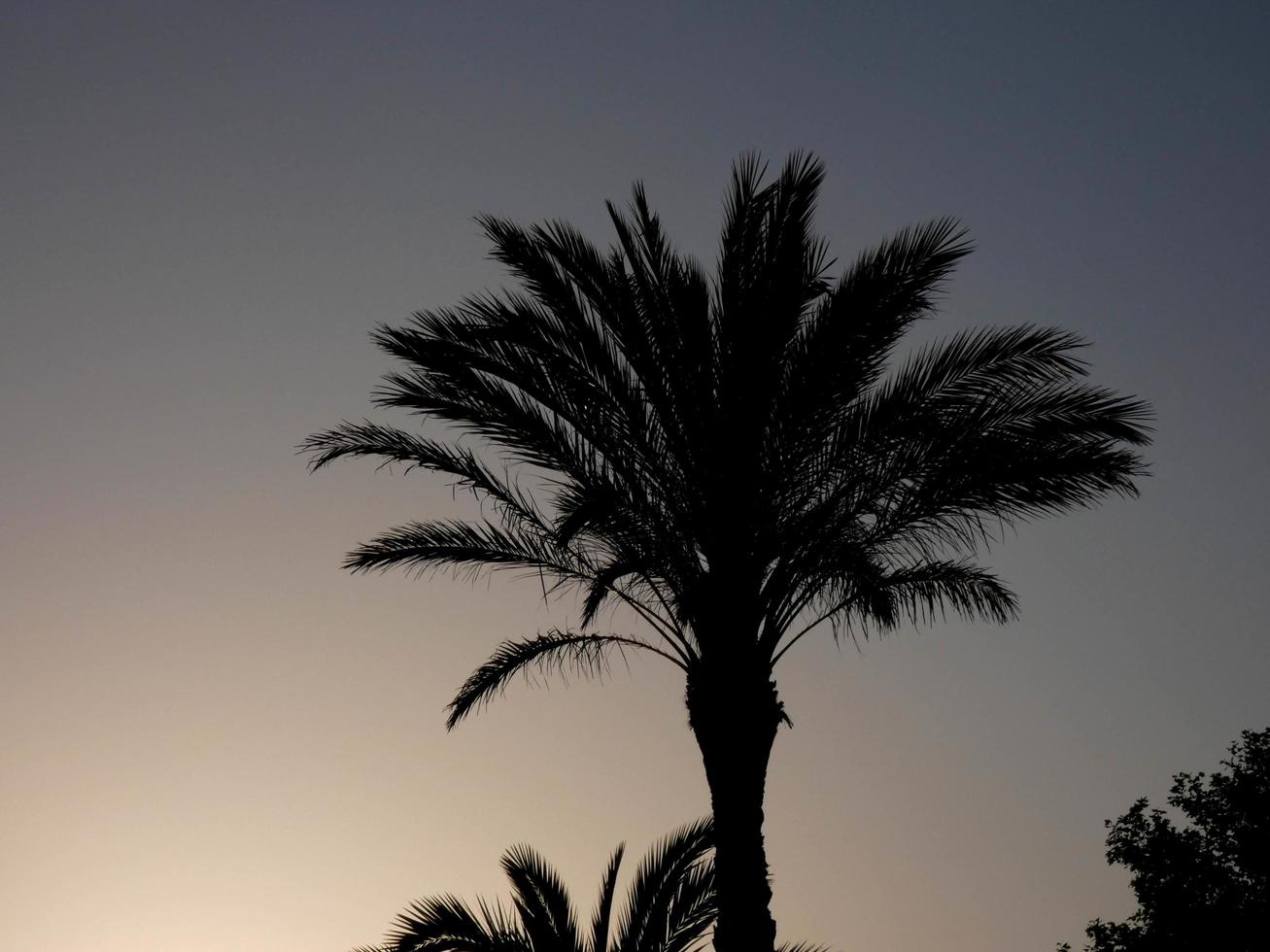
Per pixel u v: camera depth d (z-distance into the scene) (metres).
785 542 12.80
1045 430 12.65
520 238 13.49
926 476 12.66
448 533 14.30
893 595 13.95
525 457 13.23
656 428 13.02
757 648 12.86
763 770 12.43
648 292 13.38
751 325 12.90
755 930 11.77
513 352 13.01
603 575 12.74
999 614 14.19
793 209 13.28
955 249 12.56
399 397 13.30
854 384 12.45
